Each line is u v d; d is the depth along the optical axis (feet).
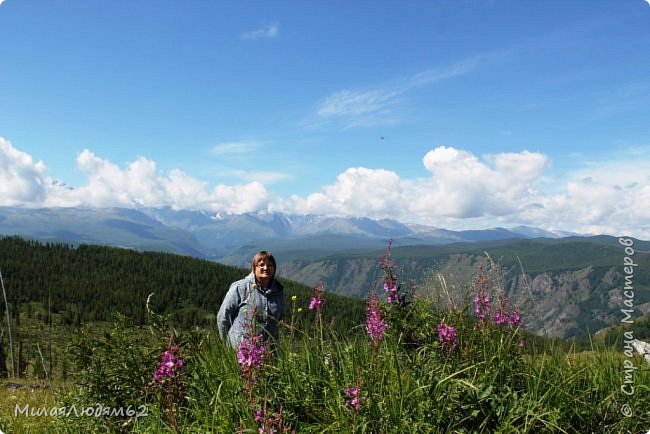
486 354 17.21
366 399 14.70
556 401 15.90
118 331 19.06
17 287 357.41
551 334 18.42
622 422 15.84
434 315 18.31
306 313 18.34
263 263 22.99
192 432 15.53
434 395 15.21
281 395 16.29
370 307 17.84
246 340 16.81
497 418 15.25
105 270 467.52
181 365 16.92
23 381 36.78
